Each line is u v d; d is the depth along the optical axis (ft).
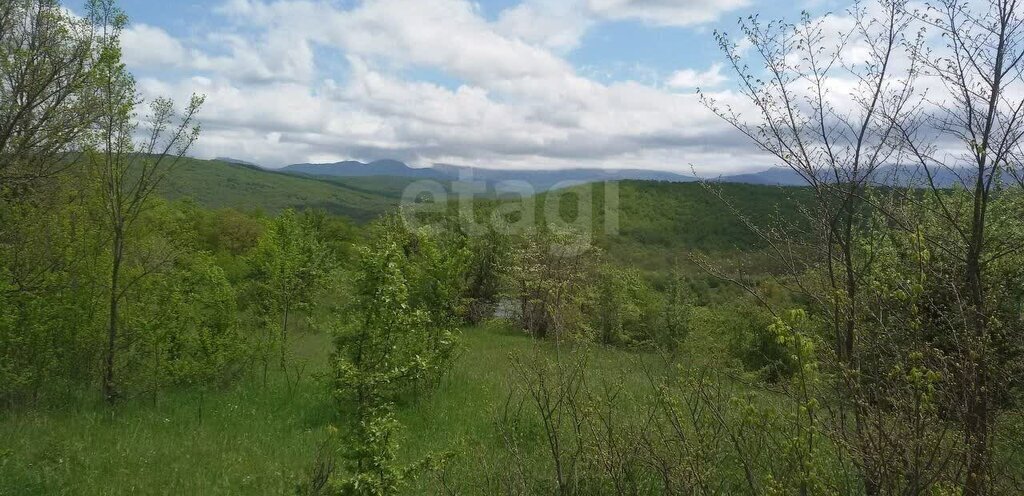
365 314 17.07
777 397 14.06
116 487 19.30
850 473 13.08
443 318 34.81
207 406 30.17
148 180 30.22
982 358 10.82
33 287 28.37
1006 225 13.98
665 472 13.20
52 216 29.73
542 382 16.79
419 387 31.19
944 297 12.66
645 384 23.17
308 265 38.14
